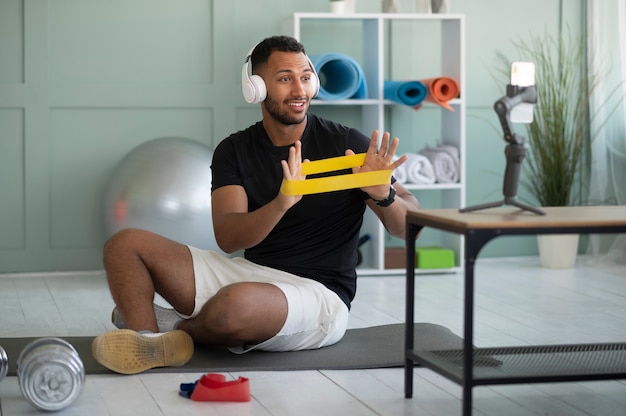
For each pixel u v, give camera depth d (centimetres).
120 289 283
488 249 546
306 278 296
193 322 288
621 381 275
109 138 502
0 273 494
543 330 349
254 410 241
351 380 270
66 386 239
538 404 250
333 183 255
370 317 377
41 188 496
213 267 293
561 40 546
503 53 543
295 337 292
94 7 496
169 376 272
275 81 288
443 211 240
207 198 450
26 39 488
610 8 528
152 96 505
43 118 493
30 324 363
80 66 496
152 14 503
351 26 523
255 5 513
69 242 501
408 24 529
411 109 532
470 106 543
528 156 544
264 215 266
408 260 248
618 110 533
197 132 512
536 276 482
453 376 222
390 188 279
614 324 360
